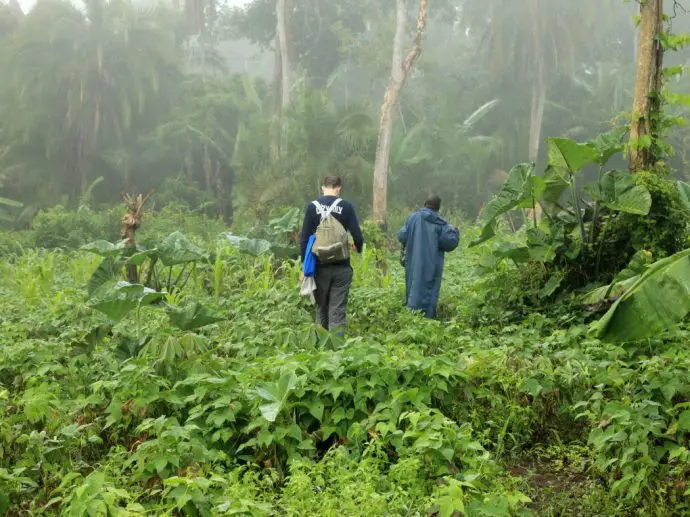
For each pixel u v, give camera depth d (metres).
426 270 8.57
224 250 12.29
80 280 12.63
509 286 8.23
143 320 8.00
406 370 4.74
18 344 6.09
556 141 7.70
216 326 7.61
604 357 5.55
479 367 5.06
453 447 3.81
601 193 7.83
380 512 3.35
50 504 3.56
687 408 4.38
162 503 3.61
